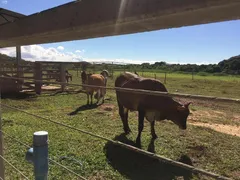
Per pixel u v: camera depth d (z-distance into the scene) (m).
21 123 6.55
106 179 3.72
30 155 1.48
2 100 10.57
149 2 1.06
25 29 1.99
